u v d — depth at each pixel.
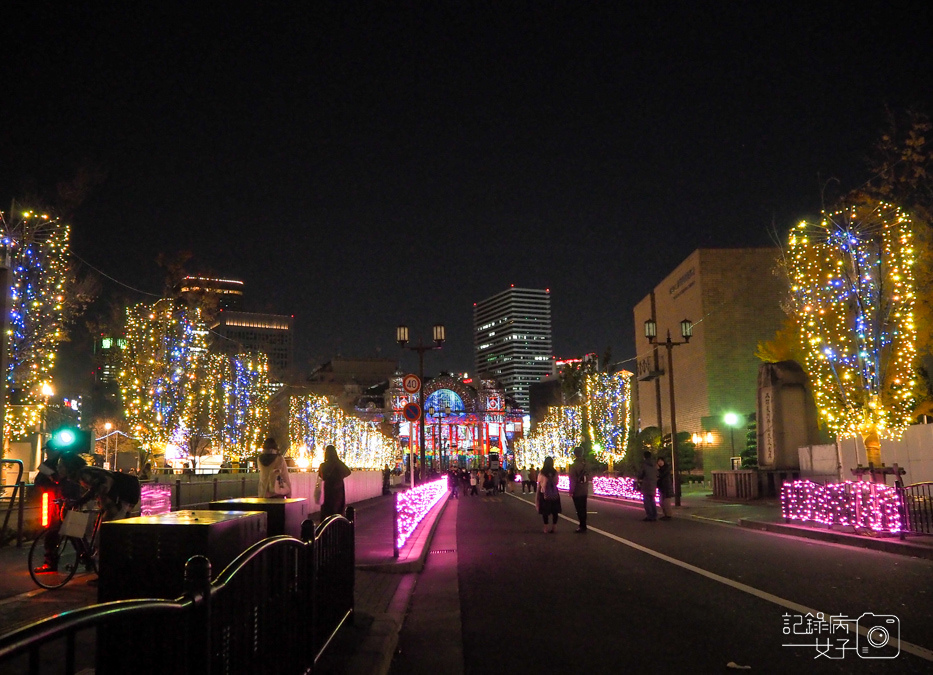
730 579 10.42
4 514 14.62
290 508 6.93
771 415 29.92
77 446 12.69
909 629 7.30
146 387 31.14
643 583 10.27
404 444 110.75
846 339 20.94
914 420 24.98
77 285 21.91
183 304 32.41
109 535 4.52
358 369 135.62
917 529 14.55
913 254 20.98
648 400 68.81
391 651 6.70
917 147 20.25
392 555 13.20
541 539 16.77
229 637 3.71
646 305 69.62
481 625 7.96
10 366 20.41
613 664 6.32
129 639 2.92
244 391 38.56
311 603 5.41
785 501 18.34
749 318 49.88
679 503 27.72
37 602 8.44
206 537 4.50
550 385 132.25
